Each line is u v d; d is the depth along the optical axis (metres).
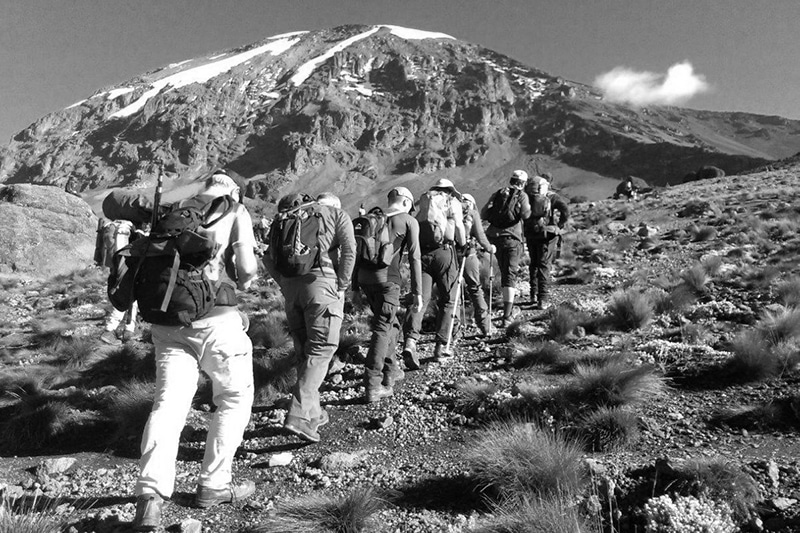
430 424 5.32
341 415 5.80
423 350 8.00
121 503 4.23
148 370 7.70
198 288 3.84
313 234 5.09
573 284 11.98
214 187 4.12
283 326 9.12
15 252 22.20
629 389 5.02
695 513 3.13
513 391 5.59
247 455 5.07
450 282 7.33
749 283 9.38
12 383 7.30
